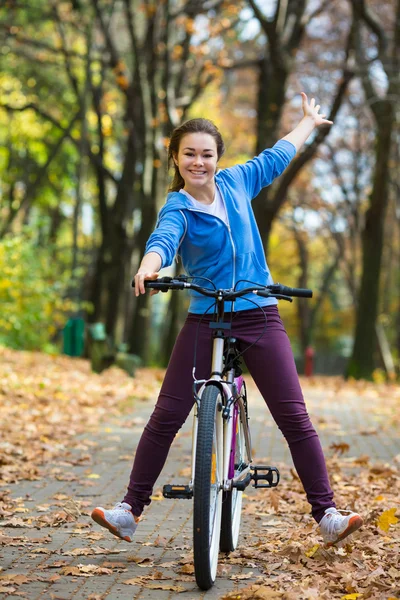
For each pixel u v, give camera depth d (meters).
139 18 26.75
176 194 4.55
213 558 4.29
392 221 36.38
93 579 4.36
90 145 28.89
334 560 4.58
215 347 4.44
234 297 4.34
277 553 4.78
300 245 39.75
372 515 5.43
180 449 8.91
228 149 34.47
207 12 23.05
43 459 8.01
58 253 34.72
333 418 12.24
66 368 18.22
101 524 4.55
